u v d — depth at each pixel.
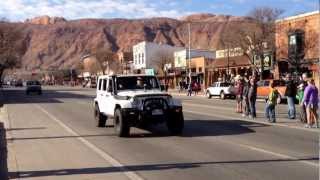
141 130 20.39
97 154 14.22
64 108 36.94
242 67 70.69
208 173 11.03
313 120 20.38
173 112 18.33
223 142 16.14
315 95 20.22
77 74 196.00
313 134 17.77
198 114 28.22
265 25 58.69
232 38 65.06
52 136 18.81
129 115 17.98
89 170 11.73
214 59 83.38
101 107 21.48
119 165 12.35
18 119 27.09
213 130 19.80
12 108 37.72
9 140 17.59
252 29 59.59
